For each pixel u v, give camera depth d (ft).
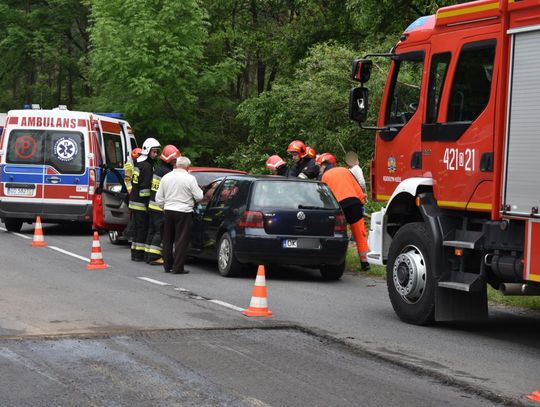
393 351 29.55
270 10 141.18
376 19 89.66
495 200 30.76
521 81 29.55
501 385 25.13
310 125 92.79
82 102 134.92
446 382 25.32
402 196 36.68
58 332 30.42
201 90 122.42
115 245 66.69
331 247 48.21
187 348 28.63
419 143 35.55
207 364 26.50
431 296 34.27
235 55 134.10
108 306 36.73
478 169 31.81
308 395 23.36
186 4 114.21
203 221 52.16
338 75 87.97
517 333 34.24
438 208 34.50
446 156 33.71
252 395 23.15
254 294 35.91
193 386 23.84
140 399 22.40
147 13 112.78
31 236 72.59
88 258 56.90
